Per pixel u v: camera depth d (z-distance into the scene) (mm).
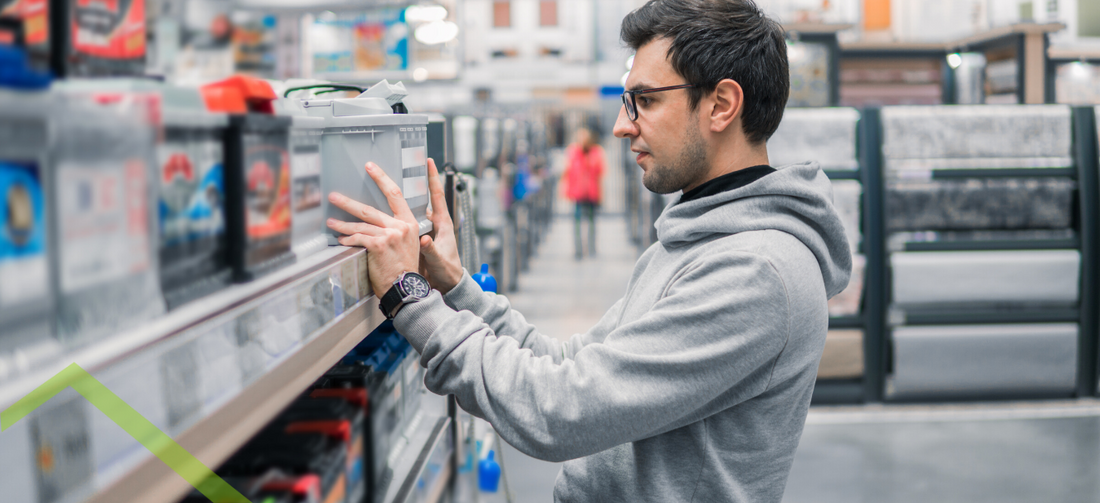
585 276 9211
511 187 8164
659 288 1208
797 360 1108
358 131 1062
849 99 6973
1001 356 4504
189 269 628
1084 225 4465
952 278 4457
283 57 3189
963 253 4457
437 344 1089
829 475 3619
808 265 1118
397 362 1374
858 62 6918
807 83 5691
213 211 669
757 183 1141
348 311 936
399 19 5562
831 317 4535
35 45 540
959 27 6922
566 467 1306
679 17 1165
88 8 594
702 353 1029
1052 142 4473
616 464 1203
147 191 555
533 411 1058
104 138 504
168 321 552
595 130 16156
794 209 1149
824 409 4539
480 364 1088
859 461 3771
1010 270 4453
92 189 494
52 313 461
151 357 508
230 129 694
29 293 442
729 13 1173
